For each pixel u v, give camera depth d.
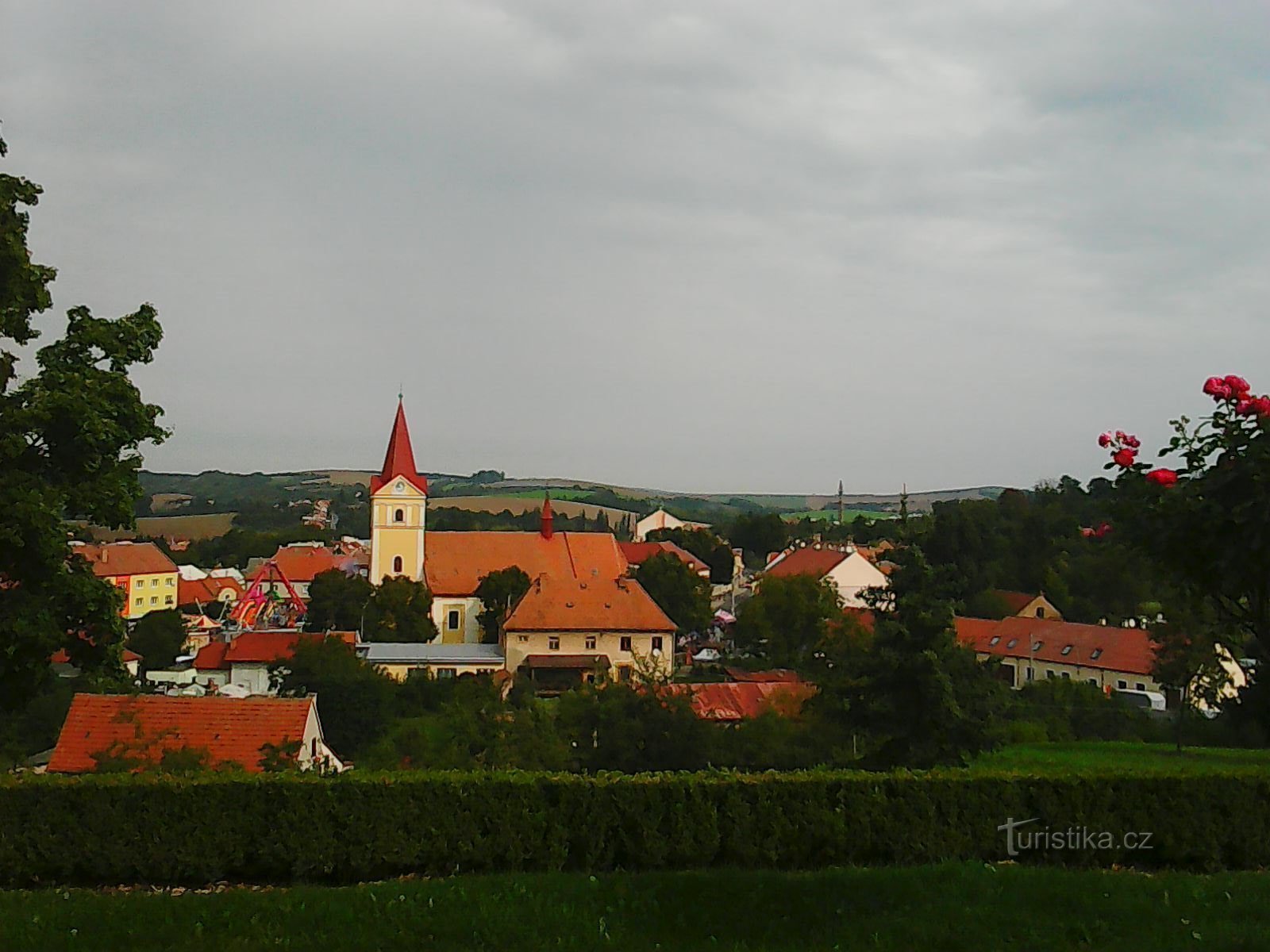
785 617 77.69
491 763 33.97
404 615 83.50
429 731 46.47
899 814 15.40
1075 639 72.19
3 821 14.74
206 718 24.14
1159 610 49.50
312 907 11.91
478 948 10.60
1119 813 15.30
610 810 15.23
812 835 15.23
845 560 102.19
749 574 160.25
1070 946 10.45
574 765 33.34
